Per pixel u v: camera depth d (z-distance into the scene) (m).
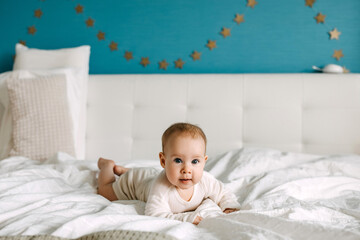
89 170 1.59
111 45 2.58
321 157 1.85
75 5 2.62
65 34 2.63
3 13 2.69
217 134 2.28
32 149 2.03
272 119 2.24
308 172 1.59
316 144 2.20
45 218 0.92
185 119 2.31
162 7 2.54
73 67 2.38
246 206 1.12
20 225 0.86
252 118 2.26
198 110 2.31
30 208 1.02
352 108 2.18
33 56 2.43
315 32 2.39
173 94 2.34
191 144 1.02
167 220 0.89
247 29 2.45
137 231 0.75
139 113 2.36
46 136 2.06
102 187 1.38
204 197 1.19
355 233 0.75
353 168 1.65
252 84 2.28
